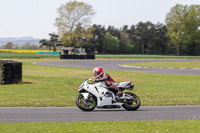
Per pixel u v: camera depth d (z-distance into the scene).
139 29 198.75
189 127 10.65
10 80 27.88
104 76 14.52
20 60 87.69
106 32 190.25
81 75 40.28
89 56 104.69
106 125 10.82
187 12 166.00
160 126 10.79
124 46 194.12
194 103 18.45
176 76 39.56
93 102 14.54
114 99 14.61
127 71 49.09
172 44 192.75
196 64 72.31
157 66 63.56
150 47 197.00
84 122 11.37
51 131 9.70
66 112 14.15
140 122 11.55
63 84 28.02
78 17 154.50
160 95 21.97
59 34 156.12
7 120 11.84
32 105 16.45
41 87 25.31
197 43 181.00
